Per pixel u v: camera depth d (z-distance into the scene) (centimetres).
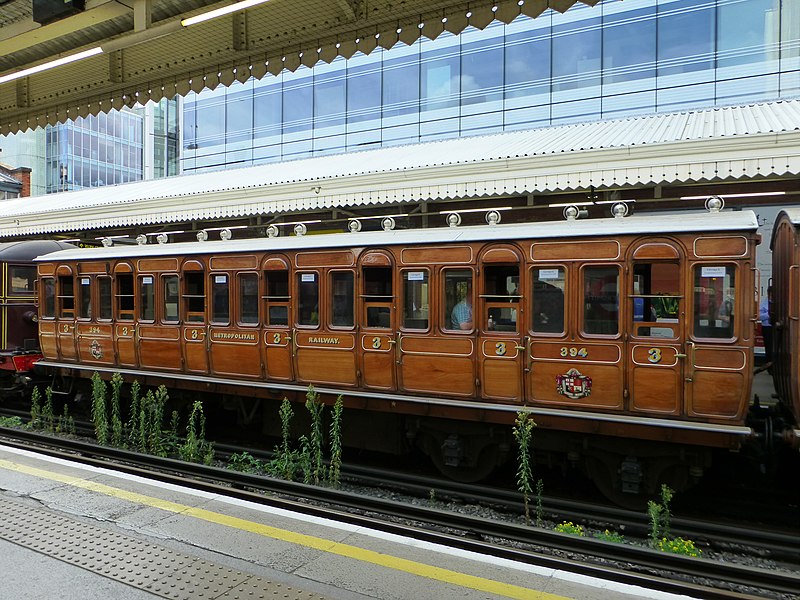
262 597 313
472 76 1666
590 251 571
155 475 609
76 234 1492
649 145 764
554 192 892
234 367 782
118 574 339
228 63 552
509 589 319
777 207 1024
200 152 2262
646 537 540
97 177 4000
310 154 1989
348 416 745
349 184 998
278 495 621
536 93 1564
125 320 874
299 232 785
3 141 3806
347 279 703
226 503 456
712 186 898
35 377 1068
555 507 593
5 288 1040
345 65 1906
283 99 2052
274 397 757
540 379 594
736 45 1330
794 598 414
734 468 682
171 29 438
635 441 573
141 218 1242
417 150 1310
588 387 571
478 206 1040
